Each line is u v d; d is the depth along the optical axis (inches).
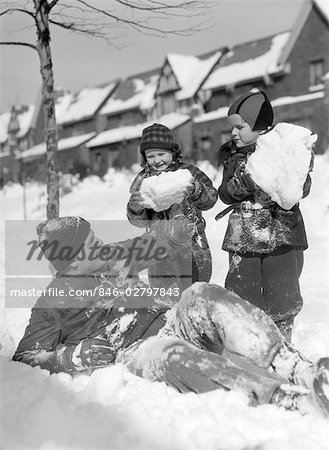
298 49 1294.3
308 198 611.5
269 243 167.8
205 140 1449.3
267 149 165.2
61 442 106.2
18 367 137.1
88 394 124.3
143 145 190.7
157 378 129.3
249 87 1389.0
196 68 1555.1
